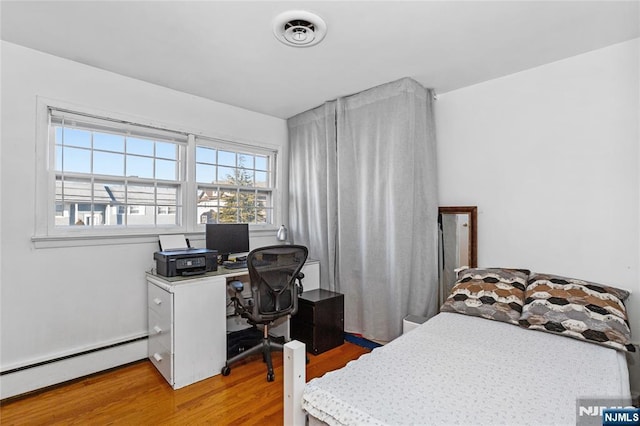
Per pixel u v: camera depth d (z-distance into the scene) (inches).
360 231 119.0
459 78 105.6
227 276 100.1
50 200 93.4
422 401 47.9
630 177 82.3
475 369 57.8
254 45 85.3
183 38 82.1
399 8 69.2
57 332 92.5
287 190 152.4
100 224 103.0
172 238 111.2
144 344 107.7
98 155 102.7
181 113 117.9
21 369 86.1
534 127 97.4
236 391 87.2
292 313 103.3
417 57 91.6
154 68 99.5
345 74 103.3
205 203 127.3
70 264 95.0
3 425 73.3
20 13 72.0
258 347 100.4
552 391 50.6
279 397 84.4
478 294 90.1
